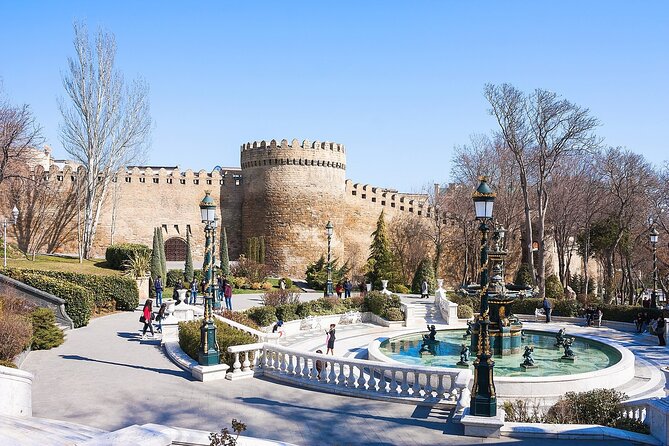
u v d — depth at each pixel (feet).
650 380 77.71
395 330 122.83
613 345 92.12
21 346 64.39
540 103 171.32
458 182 219.00
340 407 49.49
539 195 171.94
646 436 41.11
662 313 124.67
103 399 51.52
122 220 215.10
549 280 189.06
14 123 173.37
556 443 40.29
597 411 49.08
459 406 46.14
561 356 89.20
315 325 123.03
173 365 66.59
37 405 49.29
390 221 242.37
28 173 199.41
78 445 25.49
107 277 115.85
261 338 84.53
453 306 130.52
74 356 71.56
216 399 51.98
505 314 91.30
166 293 152.15
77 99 184.24
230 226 229.45
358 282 206.08
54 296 92.38
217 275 140.26
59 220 203.31
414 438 41.42
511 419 49.06
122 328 95.04
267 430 43.27
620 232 178.50
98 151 188.14
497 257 93.40
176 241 224.12
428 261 195.62
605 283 189.47
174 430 28.68
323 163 222.48
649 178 195.42
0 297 76.64
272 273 217.77
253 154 223.92
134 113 197.98
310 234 219.61
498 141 209.67
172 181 223.10
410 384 53.62
